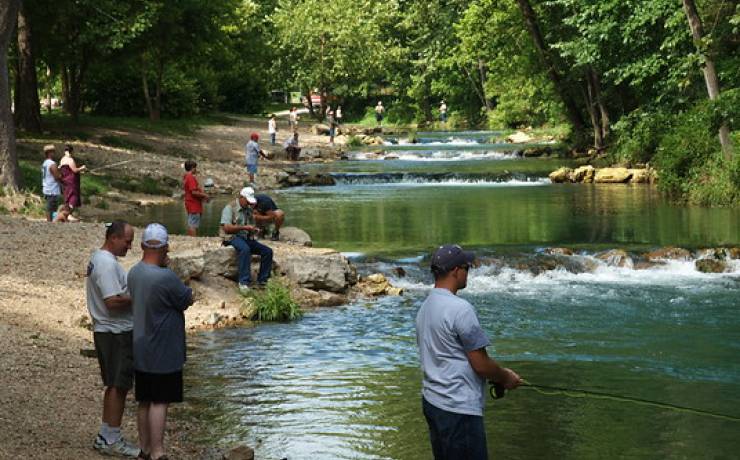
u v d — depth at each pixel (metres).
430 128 75.88
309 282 16.06
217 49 62.53
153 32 43.28
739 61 30.33
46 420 8.39
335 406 9.88
